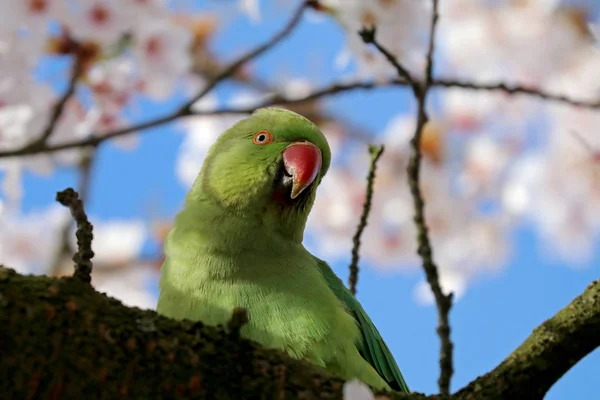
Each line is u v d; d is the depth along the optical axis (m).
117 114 10.01
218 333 4.12
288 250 6.77
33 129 9.53
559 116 12.39
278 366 4.13
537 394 4.25
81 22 8.74
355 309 6.89
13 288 3.89
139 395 3.93
